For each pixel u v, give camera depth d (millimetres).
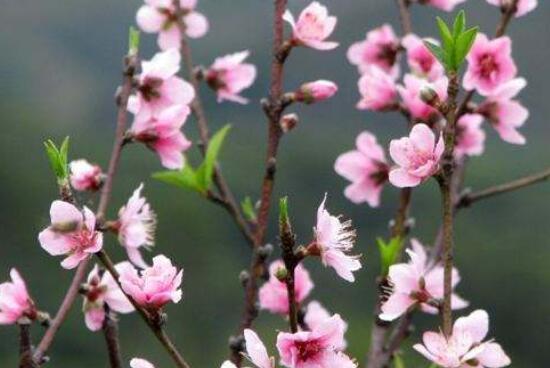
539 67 34344
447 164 5234
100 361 36938
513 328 43062
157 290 4898
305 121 49344
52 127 56031
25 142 52125
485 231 45594
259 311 6137
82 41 69875
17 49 68938
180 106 6277
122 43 68438
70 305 5605
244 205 6840
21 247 43812
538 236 45031
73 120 61438
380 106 6867
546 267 43562
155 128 6246
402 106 6832
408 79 6742
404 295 5539
